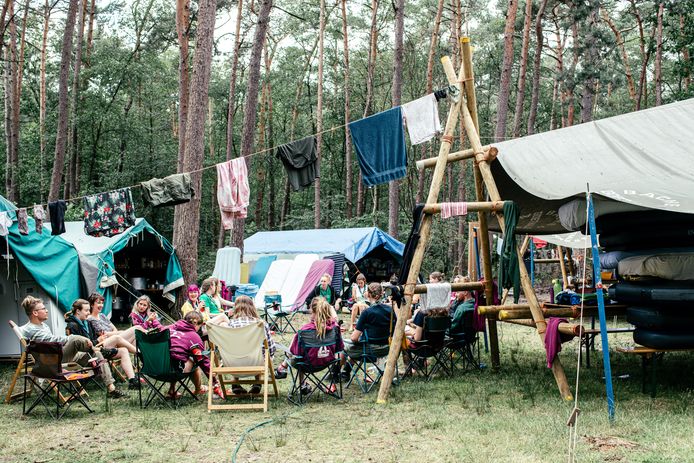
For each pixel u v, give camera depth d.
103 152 33.59
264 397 6.68
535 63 23.98
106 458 5.11
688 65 23.05
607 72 23.39
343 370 8.20
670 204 5.95
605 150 7.24
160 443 5.52
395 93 18.70
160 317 14.33
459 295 9.30
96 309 8.06
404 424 5.96
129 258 16.38
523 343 11.12
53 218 7.97
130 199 8.12
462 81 7.46
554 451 4.92
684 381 7.51
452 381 7.95
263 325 6.78
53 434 5.88
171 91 37.62
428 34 36.31
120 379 8.39
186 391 7.64
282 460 4.96
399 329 7.08
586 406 6.36
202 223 37.19
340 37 36.25
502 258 6.98
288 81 38.12
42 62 29.05
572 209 7.18
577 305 7.32
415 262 7.14
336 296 16.48
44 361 6.45
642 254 6.95
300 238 20.83
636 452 4.80
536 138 7.84
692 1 21.95
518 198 8.94
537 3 25.39
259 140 37.12
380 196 40.28
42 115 29.06
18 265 10.10
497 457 4.84
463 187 26.89
